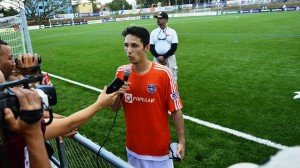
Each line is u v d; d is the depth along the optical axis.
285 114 4.95
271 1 50.97
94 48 16.19
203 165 3.55
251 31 19.12
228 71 8.52
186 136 4.34
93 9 97.50
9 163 1.10
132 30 2.22
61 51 15.96
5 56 1.84
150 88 2.28
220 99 5.98
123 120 5.18
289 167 0.55
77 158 2.58
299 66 8.53
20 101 1.02
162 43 5.33
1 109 1.00
